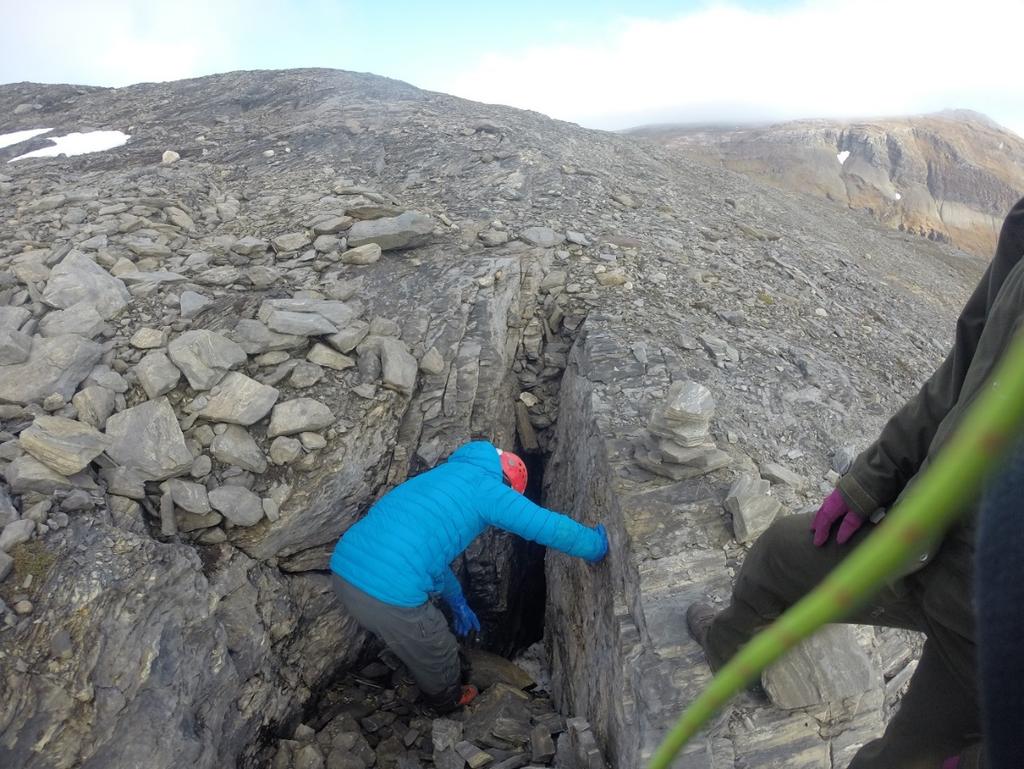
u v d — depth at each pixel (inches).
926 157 5492.1
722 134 5915.4
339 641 149.9
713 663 98.0
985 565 22.2
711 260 251.0
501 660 172.6
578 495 162.2
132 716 103.0
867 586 12.2
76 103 493.4
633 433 151.3
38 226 208.1
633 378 169.3
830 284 278.2
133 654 106.5
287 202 245.9
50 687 97.6
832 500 68.1
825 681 103.3
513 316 201.0
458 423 172.4
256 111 438.6
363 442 151.0
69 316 156.3
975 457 10.5
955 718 56.7
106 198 233.0
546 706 156.6
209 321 166.7
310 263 201.2
